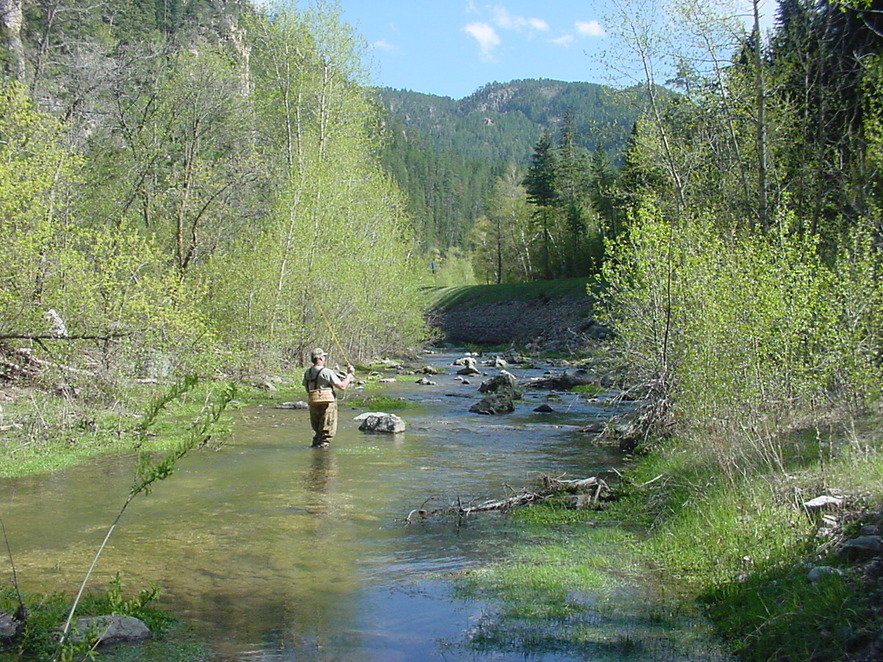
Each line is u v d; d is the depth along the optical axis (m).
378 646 5.68
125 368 15.99
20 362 15.21
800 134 17.31
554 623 6.12
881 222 12.71
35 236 14.75
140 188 26.80
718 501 8.35
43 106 26.08
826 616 5.33
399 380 30.17
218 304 24.27
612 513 9.57
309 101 36.31
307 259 27.27
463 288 80.12
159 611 6.27
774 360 9.23
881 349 9.53
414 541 8.41
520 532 8.77
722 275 10.70
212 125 28.98
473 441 15.41
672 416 13.44
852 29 16.36
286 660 5.42
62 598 6.24
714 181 17.42
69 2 30.83
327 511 9.64
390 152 153.12
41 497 10.02
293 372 27.67
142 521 9.03
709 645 5.70
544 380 27.36
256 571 7.35
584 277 70.25
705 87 17.38
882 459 8.09
